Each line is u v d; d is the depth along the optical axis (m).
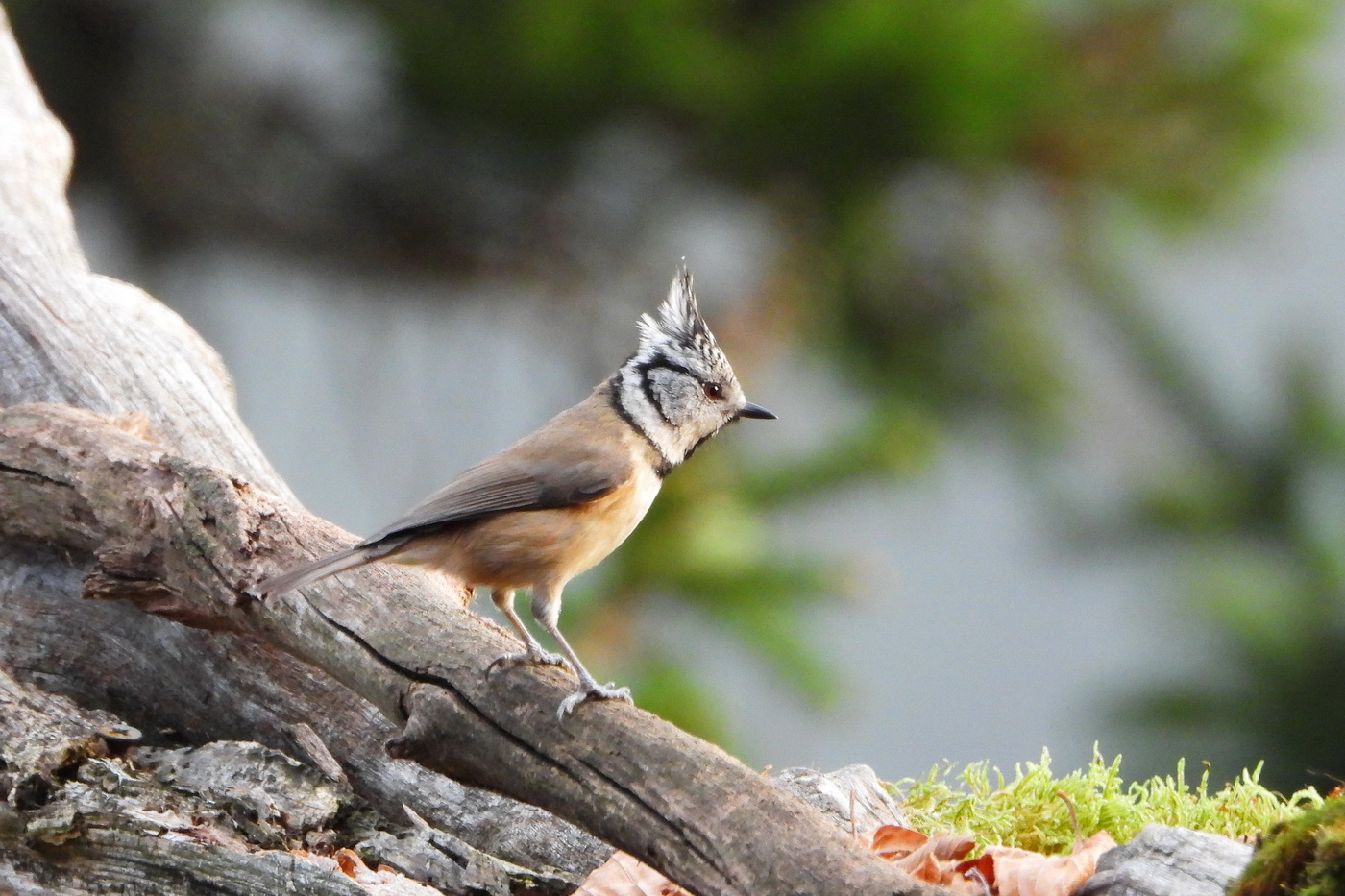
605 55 12.98
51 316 9.41
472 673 6.33
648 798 5.64
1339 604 11.95
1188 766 11.94
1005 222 14.20
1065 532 13.32
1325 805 5.07
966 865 6.23
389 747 6.38
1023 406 13.88
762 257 14.29
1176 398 13.16
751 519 12.77
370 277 15.93
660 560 12.27
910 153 13.19
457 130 14.04
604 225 14.74
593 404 8.02
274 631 7.04
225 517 7.18
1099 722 12.21
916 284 14.18
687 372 8.14
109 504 7.53
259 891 6.09
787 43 12.92
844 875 5.05
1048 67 13.09
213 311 16.61
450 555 7.32
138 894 6.27
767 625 12.24
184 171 15.31
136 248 15.90
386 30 13.66
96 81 14.96
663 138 13.82
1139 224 14.18
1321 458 12.54
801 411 14.84
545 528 7.34
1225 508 12.68
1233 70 13.41
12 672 7.73
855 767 7.68
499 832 7.16
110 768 6.73
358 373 16.64
